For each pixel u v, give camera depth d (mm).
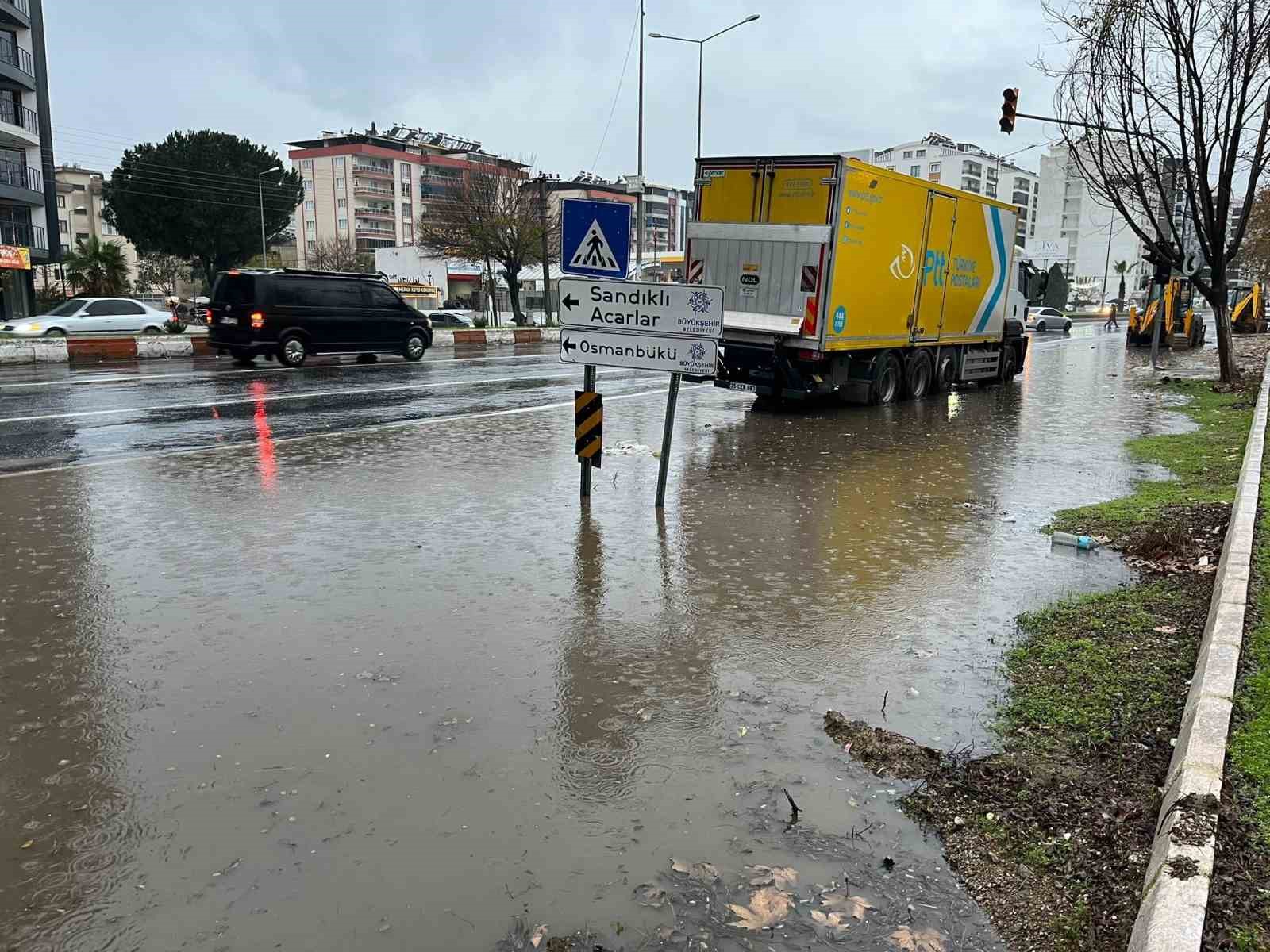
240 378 18328
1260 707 3707
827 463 10352
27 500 8000
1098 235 114750
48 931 2738
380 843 3164
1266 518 6664
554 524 7438
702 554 6672
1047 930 2738
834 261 12828
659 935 2738
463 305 72750
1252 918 2521
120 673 4500
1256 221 40781
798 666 4695
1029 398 17188
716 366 7645
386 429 12148
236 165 61062
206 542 6777
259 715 4074
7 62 36562
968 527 7543
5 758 3697
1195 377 21328
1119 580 6121
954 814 3371
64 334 26641
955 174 125750
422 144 113312
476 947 2680
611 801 3443
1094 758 3707
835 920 2803
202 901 2873
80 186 87750
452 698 4262
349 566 6242
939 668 4676
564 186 103250
